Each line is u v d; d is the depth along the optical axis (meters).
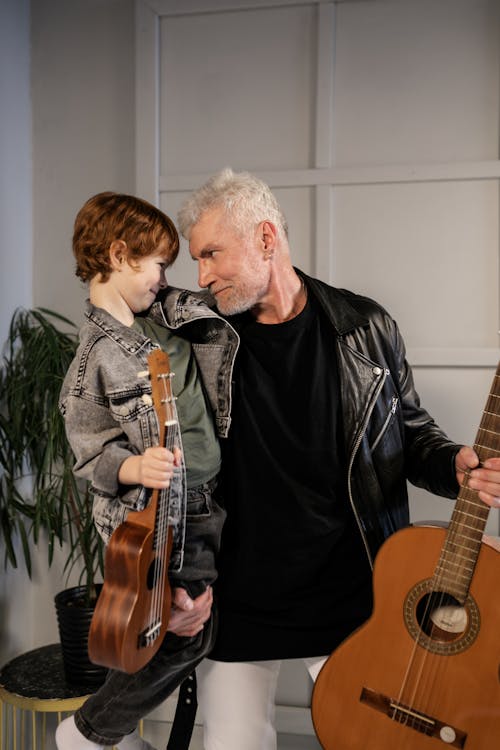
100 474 1.61
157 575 1.60
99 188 2.89
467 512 1.68
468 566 1.66
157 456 1.55
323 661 2.00
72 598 2.61
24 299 2.89
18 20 2.83
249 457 1.90
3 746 2.77
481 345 2.63
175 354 1.85
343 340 1.92
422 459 1.96
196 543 1.84
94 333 1.72
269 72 2.75
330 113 2.68
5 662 2.76
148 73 2.77
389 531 1.93
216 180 1.91
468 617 1.64
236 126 2.78
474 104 2.62
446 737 1.64
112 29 2.86
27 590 2.91
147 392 1.69
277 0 2.69
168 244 1.81
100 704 1.87
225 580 1.94
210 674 1.98
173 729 2.04
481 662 1.62
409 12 2.65
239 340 1.86
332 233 2.71
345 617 1.93
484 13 2.60
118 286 1.79
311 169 2.70
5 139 2.74
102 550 2.61
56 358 2.64
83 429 1.69
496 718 1.60
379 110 2.68
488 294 2.62
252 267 1.86
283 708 2.76
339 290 2.05
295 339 1.92
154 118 2.78
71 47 2.89
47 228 2.93
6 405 2.73
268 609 1.92
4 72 2.73
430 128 2.65
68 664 2.43
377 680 1.70
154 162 2.79
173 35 2.80
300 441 1.89
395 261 2.67
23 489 2.85
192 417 1.81
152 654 1.63
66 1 2.88
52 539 2.67
